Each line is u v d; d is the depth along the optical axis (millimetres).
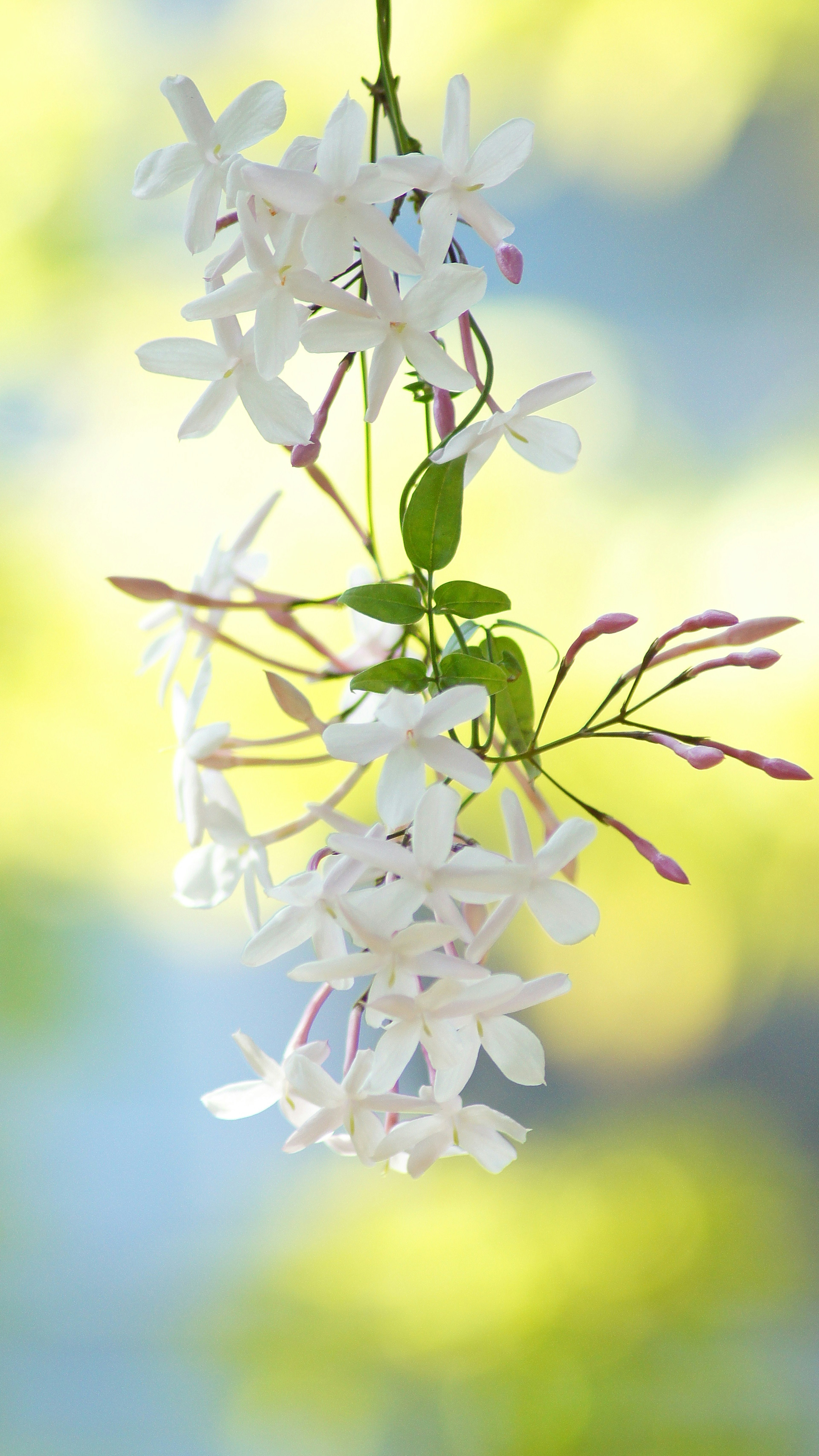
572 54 1677
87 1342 1805
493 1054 730
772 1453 1542
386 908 720
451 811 719
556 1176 1750
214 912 1758
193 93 718
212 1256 1789
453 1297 1585
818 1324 1735
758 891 1666
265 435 729
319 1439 1618
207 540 1745
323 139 708
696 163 1774
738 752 740
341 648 1670
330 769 1643
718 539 1718
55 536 1765
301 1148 730
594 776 1623
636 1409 1555
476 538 1712
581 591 1709
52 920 1720
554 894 725
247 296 715
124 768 1738
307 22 1735
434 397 750
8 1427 1764
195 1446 1751
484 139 715
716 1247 1650
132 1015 1763
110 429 1807
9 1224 1749
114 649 1731
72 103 1789
